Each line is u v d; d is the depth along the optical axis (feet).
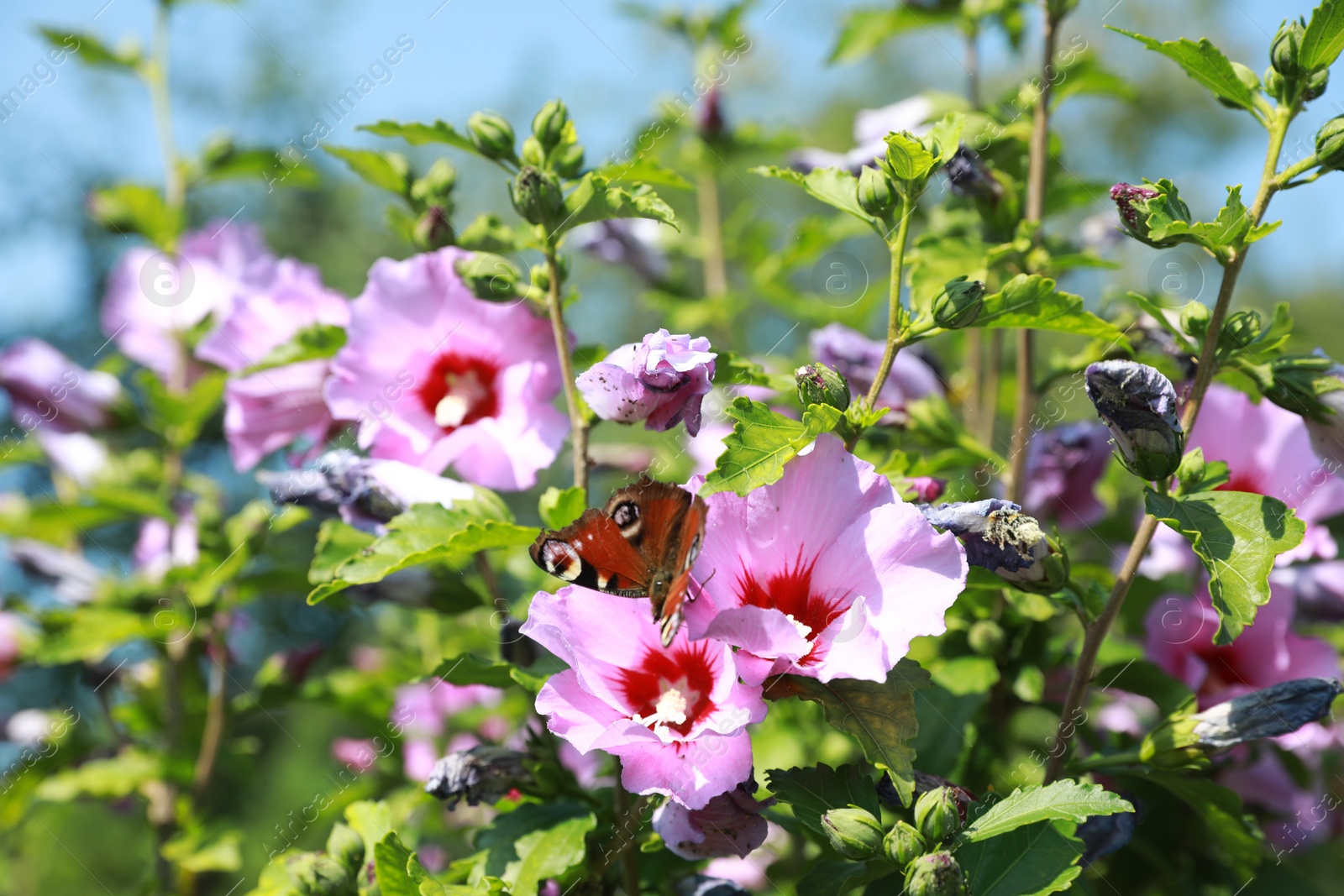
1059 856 3.35
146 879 4.63
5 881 6.15
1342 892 4.15
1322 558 3.86
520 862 3.47
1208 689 3.77
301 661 4.34
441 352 3.69
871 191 3.46
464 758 3.55
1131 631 3.90
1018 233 3.86
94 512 4.48
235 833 4.33
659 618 3.22
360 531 3.71
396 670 4.67
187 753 4.50
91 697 5.89
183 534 4.55
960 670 3.68
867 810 3.35
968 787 3.70
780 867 3.95
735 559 3.31
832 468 3.31
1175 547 3.95
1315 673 3.74
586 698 3.29
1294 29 3.42
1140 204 3.40
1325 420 3.50
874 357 3.89
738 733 3.26
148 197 5.13
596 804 3.56
